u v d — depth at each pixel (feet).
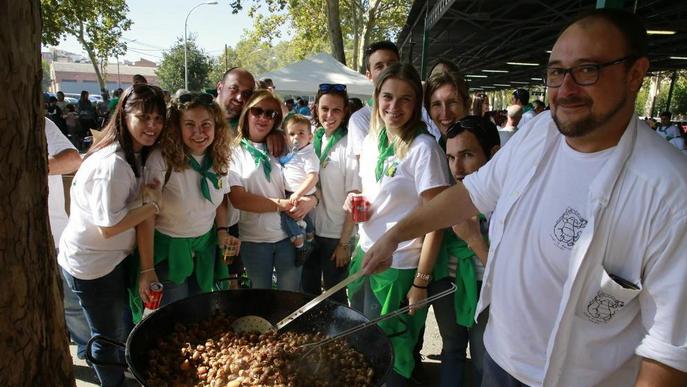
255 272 9.42
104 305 7.64
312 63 38.68
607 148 3.96
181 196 7.80
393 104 7.24
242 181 9.21
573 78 3.76
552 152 4.42
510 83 98.68
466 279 7.12
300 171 9.49
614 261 3.84
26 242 3.56
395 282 7.55
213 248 8.86
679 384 3.57
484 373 5.49
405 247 7.55
